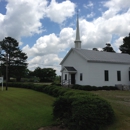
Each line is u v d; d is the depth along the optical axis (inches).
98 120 267.6
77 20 1413.6
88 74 1066.7
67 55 1267.2
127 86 1121.4
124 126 268.4
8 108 455.8
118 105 446.6
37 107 466.6
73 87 1066.7
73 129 277.7
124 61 1253.7
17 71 2062.0
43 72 2418.8
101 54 1270.9
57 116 332.8
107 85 1143.0
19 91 903.7
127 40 2471.7
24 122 325.7
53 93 692.1
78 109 270.2
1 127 299.4
